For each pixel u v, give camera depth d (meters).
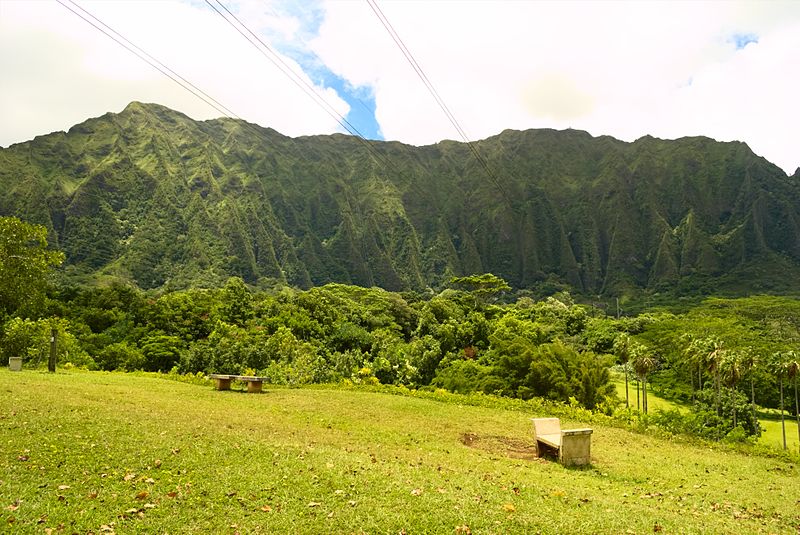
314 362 44.47
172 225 194.00
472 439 16.70
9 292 32.12
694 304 189.00
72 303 67.00
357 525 7.54
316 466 10.29
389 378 53.12
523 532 7.73
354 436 15.10
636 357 58.12
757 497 12.08
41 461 9.18
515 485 10.66
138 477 8.88
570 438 13.88
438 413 20.48
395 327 84.69
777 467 16.23
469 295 107.62
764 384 65.81
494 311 101.25
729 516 10.15
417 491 9.17
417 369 57.94
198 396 20.61
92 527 6.86
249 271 192.62
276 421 16.28
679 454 16.78
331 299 88.81
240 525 7.29
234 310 74.69
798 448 49.34
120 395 18.12
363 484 9.38
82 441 10.66
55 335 26.70
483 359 58.19
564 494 10.30
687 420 23.14
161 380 26.17
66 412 13.36
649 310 176.12
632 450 16.80
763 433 57.22
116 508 7.53
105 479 8.62
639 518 8.93
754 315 108.06
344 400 21.91
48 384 18.80
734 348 72.81
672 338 84.00
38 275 33.28
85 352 47.91
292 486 8.98
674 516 9.36
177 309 69.88
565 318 101.81
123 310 69.25
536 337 73.56
